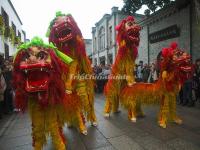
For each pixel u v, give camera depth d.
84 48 4.74
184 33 10.95
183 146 3.80
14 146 4.20
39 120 3.39
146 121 5.41
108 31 23.86
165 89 4.80
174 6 11.17
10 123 6.02
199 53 10.06
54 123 3.48
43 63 3.03
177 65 4.65
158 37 13.00
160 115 5.03
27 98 3.32
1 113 6.94
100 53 26.92
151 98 5.06
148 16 12.86
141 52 15.09
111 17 22.53
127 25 5.23
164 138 4.20
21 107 3.30
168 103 4.89
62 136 3.74
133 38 5.18
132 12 11.26
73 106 4.33
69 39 4.31
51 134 3.50
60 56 3.55
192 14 10.34
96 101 9.04
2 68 7.16
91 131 4.76
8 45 14.12
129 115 5.50
